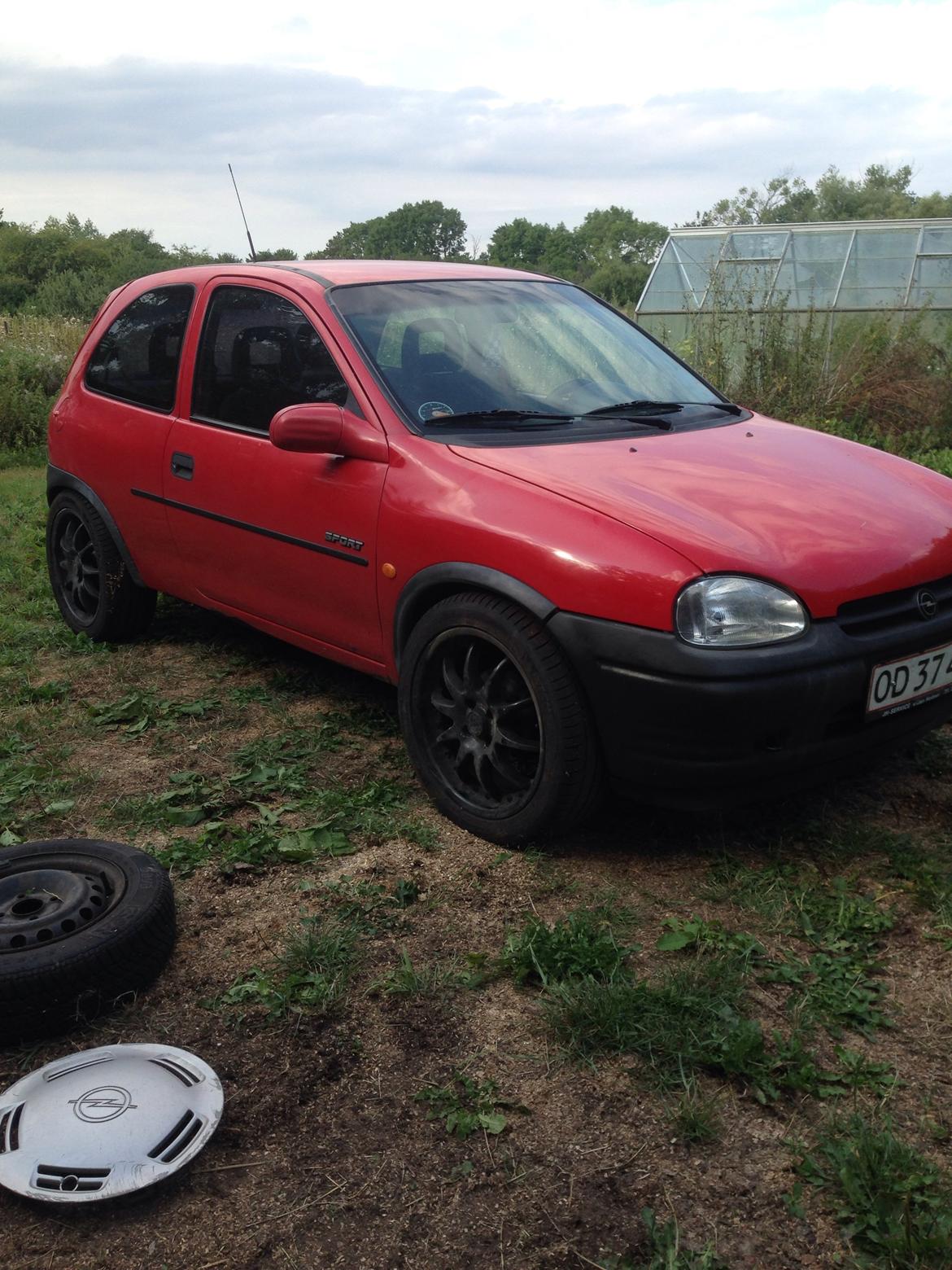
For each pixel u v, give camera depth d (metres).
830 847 3.50
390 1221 2.17
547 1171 2.28
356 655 4.18
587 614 3.21
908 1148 2.27
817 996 2.78
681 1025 2.64
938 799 3.84
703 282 17.31
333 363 4.16
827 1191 2.21
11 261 75.94
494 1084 2.52
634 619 3.14
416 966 2.96
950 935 3.05
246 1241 2.13
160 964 2.92
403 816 3.78
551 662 3.30
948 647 3.47
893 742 3.44
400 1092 2.51
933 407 12.07
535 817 3.43
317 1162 2.32
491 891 3.32
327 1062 2.61
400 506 3.75
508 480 3.55
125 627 5.56
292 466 4.21
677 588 3.11
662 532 3.24
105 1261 2.09
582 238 118.50
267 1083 2.55
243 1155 2.34
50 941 2.76
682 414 4.34
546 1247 2.10
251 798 3.92
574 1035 2.63
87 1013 2.74
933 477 4.11
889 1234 2.08
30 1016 2.67
